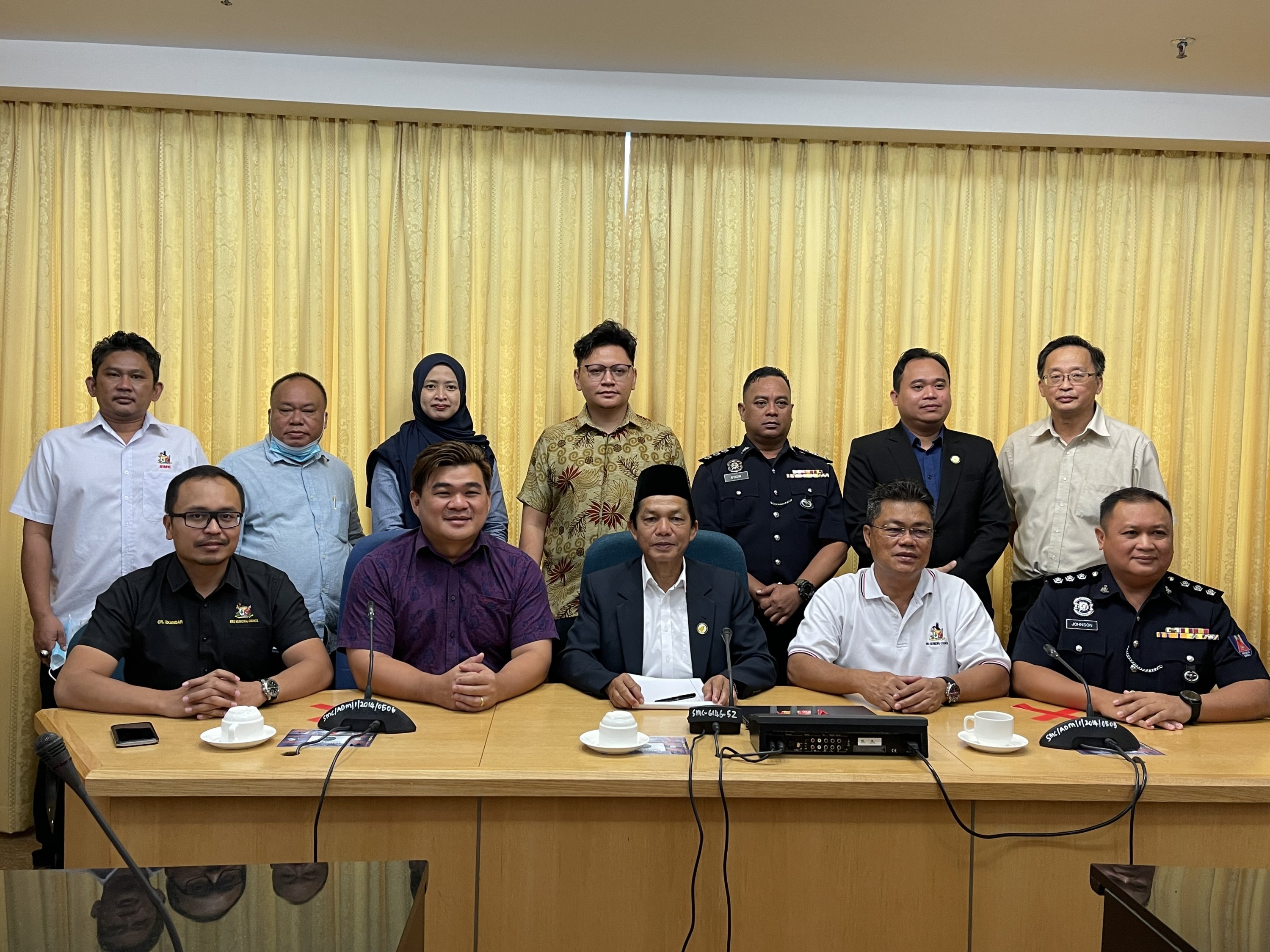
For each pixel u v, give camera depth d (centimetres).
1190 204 387
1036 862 173
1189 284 385
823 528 319
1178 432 384
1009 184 382
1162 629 235
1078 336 341
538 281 373
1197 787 173
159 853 168
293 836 169
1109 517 234
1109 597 238
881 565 242
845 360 380
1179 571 387
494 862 171
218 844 169
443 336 369
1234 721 216
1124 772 176
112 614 223
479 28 324
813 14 311
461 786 168
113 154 357
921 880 173
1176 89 365
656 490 236
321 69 346
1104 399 386
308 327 363
